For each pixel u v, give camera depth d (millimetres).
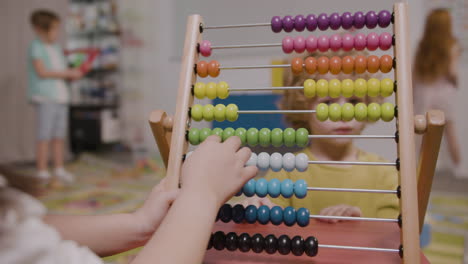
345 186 948
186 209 463
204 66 743
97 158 3553
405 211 583
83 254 427
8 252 379
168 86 3473
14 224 401
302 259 639
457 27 2592
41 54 2686
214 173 521
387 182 917
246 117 976
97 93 3895
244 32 1139
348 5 966
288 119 980
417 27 2643
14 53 3410
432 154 628
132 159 3436
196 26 763
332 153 965
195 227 447
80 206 2055
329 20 759
